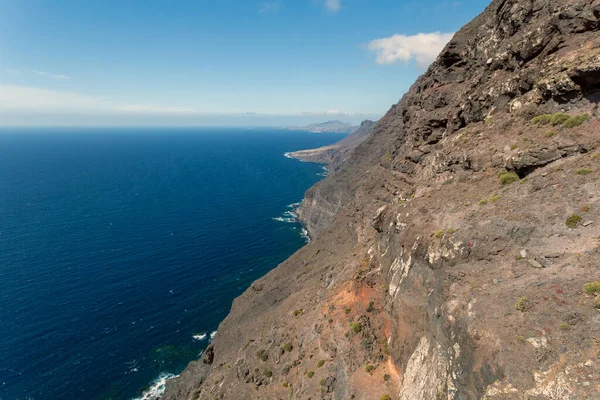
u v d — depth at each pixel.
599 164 22.20
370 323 35.09
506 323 16.45
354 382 30.67
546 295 16.70
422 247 27.20
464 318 18.38
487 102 39.09
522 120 31.84
